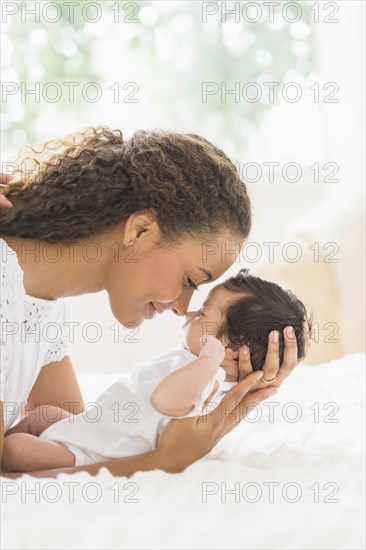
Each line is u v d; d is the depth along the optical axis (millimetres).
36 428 1627
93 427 1502
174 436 1389
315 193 4086
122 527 1008
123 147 1555
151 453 1401
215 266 1521
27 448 1456
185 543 969
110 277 1530
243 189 1554
